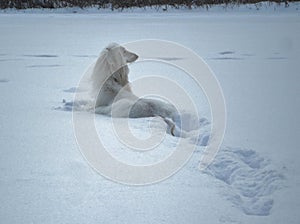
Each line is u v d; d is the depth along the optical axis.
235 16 18.84
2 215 2.38
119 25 15.20
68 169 3.00
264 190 2.85
